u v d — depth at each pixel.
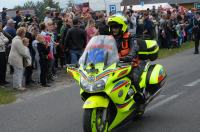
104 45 6.74
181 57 18.72
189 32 26.62
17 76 12.52
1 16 20.12
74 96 11.16
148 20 20.25
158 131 7.34
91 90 6.25
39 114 9.28
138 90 7.28
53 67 14.33
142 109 7.56
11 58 12.48
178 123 7.80
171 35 22.78
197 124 7.69
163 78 7.99
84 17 17.67
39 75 13.20
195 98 9.87
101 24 15.98
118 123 6.84
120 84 6.65
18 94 11.99
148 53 7.83
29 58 12.74
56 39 15.63
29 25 16.25
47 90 12.40
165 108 8.98
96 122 6.39
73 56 14.56
